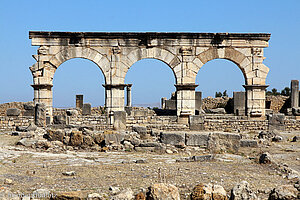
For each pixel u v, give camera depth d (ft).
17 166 47.98
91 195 33.86
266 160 49.96
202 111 130.52
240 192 33.73
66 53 102.68
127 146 64.75
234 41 105.81
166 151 62.75
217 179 41.14
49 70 102.42
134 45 103.86
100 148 65.41
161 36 103.86
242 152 63.16
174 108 143.02
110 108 103.19
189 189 37.37
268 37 106.22
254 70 106.63
